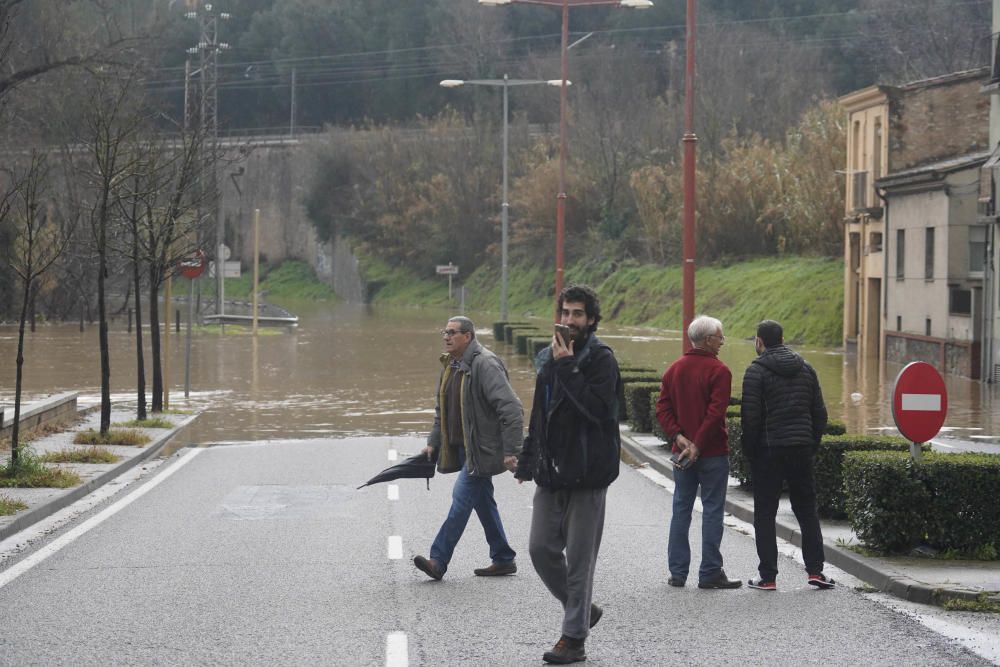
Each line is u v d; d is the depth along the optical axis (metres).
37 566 19.81
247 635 15.27
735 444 27.25
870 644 14.69
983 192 62.59
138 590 17.92
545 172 155.88
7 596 17.58
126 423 42.38
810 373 18.27
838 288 97.25
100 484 29.83
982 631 15.30
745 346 89.25
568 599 14.14
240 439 40.53
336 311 158.62
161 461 34.84
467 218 174.75
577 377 14.06
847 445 22.80
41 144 79.88
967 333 65.19
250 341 94.38
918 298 72.25
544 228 156.25
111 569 19.53
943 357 68.25
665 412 18.67
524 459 14.67
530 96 191.12
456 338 18.81
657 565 19.97
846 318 86.50
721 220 124.44
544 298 148.25
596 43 194.50
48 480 28.11
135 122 45.69
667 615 16.38
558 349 14.22
